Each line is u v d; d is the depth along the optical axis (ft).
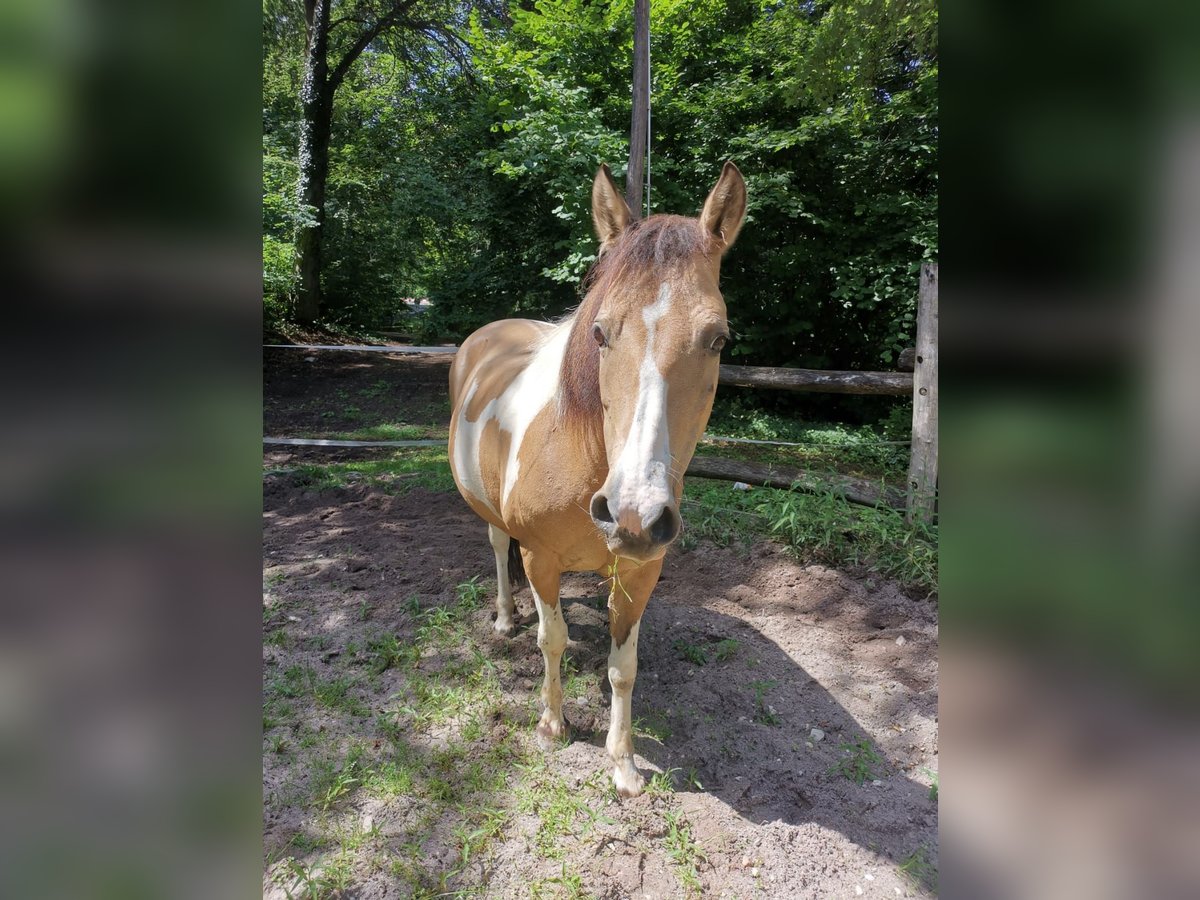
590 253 21.40
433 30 43.55
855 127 21.88
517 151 20.99
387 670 9.26
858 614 10.68
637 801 7.06
